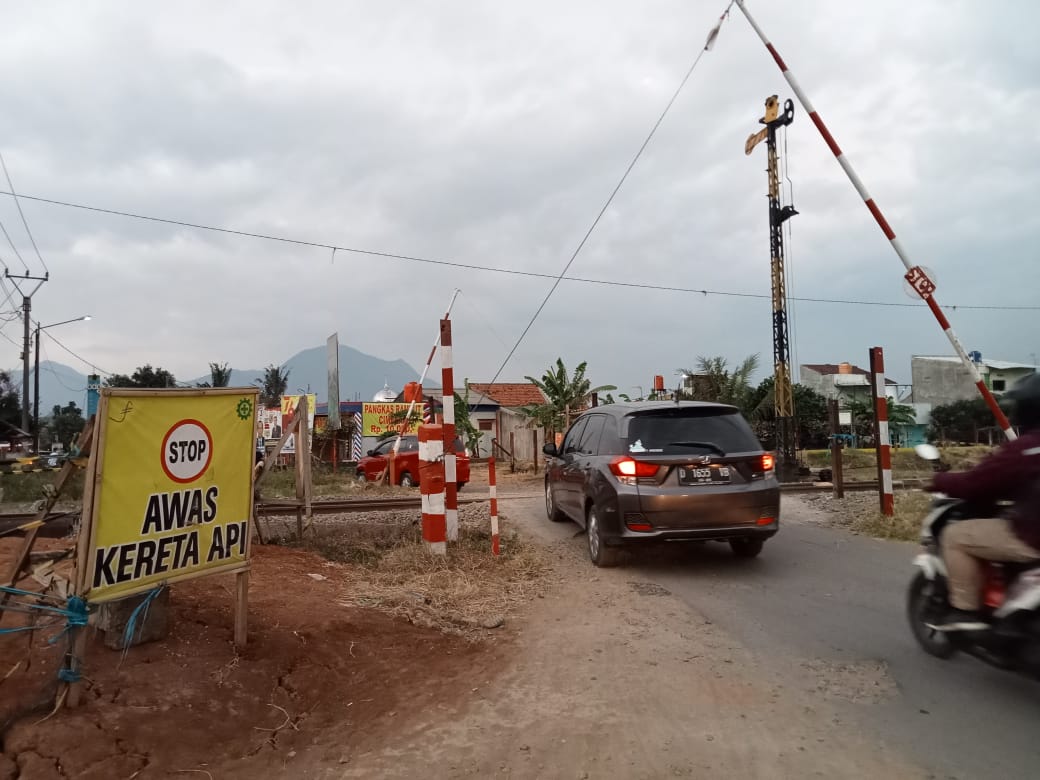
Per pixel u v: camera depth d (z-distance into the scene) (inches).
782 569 297.3
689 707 160.7
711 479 285.0
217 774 128.0
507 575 287.6
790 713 156.4
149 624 164.2
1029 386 163.2
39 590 165.8
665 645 204.2
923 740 142.1
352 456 1217.4
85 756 122.9
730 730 148.6
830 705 160.1
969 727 147.6
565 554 331.9
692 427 296.0
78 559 135.3
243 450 171.6
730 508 282.2
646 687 172.9
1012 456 159.8
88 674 146.7
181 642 169.2
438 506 306.7
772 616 231.3
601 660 192.7
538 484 795.4
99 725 131.0
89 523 136.3
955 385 1886.1
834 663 186.9
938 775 128.4
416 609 231.1
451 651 199.6
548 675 181.9
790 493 543.2
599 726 151.6
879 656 191.3
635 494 280.5
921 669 181.0
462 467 668.1
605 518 291.7
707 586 271.7
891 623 220.7
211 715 144.1
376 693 168.9
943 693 165.6
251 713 149.5
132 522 144.8
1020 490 157.5
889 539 354.6
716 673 181.5
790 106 786.8
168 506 152.7
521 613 240.2
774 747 140.6
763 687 171.8
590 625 224.8
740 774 130.3
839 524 399.2
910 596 196.1
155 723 135.9
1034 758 133.9
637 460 284.0
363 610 222.4
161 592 166.7
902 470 824.3
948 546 171.6
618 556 306.0
